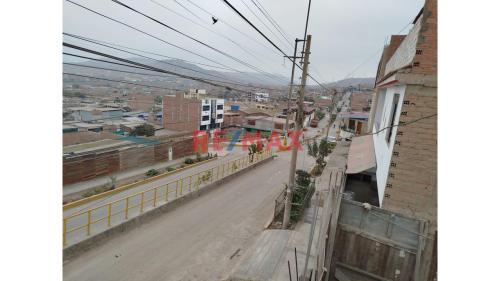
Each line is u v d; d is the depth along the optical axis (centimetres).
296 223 1175
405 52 764
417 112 582
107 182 1947
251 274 770
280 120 5509
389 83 744
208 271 848
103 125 4641
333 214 634
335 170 1323
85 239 907
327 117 8031
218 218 1243
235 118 6419
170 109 5569
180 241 1019
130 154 2334
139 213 1140
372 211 648
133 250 938
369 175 1084
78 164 1933
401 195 620
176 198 1338
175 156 2841
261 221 1225
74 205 1340
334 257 646
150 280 795
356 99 7525
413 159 600
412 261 618
